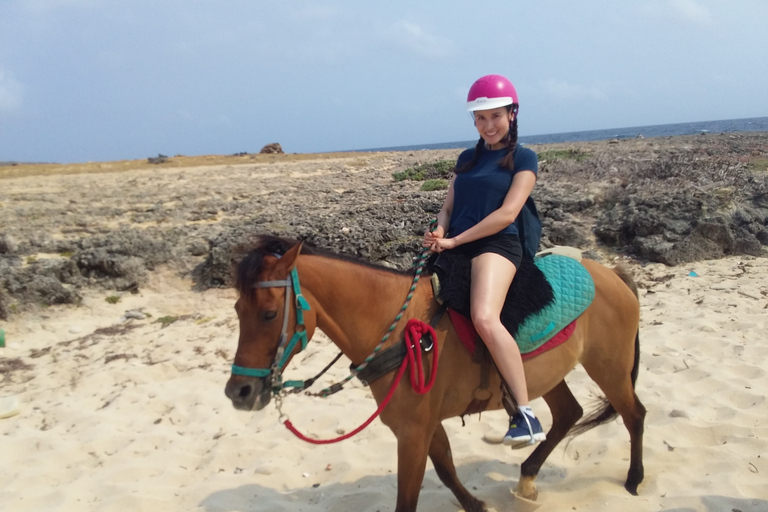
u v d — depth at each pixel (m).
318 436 4.57
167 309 7.79
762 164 11.46
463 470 3.97
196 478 4.16
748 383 4.54
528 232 3.11
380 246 8.44
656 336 5.66
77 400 5.46
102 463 4.38
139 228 10.59
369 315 2.81
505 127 3.05
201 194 14.89
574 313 3.09
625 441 4.06
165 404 5.29
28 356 6.57
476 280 2.84
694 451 3.75
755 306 6.15
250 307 2.58
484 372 2.90
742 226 8.35
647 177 10.93
